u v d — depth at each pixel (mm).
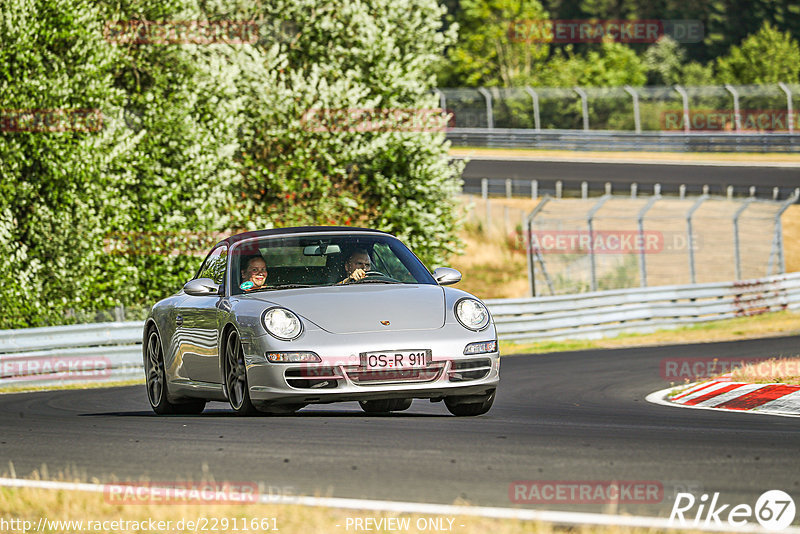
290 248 28734
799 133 165625
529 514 14047
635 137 171000
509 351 65375
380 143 80688
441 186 84625
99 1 72875
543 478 16781
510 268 123000
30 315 66000
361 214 85188
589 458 18625
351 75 83125
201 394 28719
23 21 65188
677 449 19656
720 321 80500
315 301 25797
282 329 24781
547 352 62469
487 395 26344
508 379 44250
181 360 29547
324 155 81000
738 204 119000
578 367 49500
